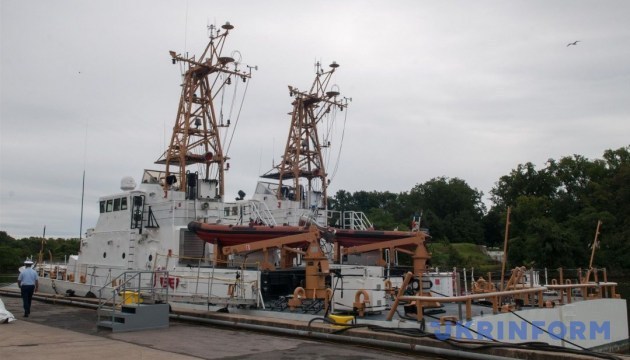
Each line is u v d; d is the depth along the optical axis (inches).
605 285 692.1
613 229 2282.2
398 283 720.3
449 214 3799.2
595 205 2564.0
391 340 455.2
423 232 805.2
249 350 441.1
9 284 1657.2
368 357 414.0
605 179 2655.0
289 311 606.9
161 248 837.2
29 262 686.5
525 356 391.2
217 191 1006.4
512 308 539.8
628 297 1305.4
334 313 566.9
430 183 4242.1
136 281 824.9
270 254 776.9
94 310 765.3
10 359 375.9
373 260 890.7
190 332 550.9
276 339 508.4
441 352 419.2
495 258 2876.5
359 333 477.1
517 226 2694.4
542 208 2746.1
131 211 876.0
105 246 921.5
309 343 484.1
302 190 1334.9
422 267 784.9
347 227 1122.0
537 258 2144.4
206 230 759.7
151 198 892.0
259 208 980.6
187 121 1012.5
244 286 665.0
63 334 514.3
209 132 1052.5
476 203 4227.4
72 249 2600.9
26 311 666.8
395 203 4466.0
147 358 391.2
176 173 1008.9
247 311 647.1
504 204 3257.9
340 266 742.5
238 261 770.2
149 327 569.3
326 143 1401.3
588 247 2309.3
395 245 805.2
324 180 1378.0
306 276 644.7
